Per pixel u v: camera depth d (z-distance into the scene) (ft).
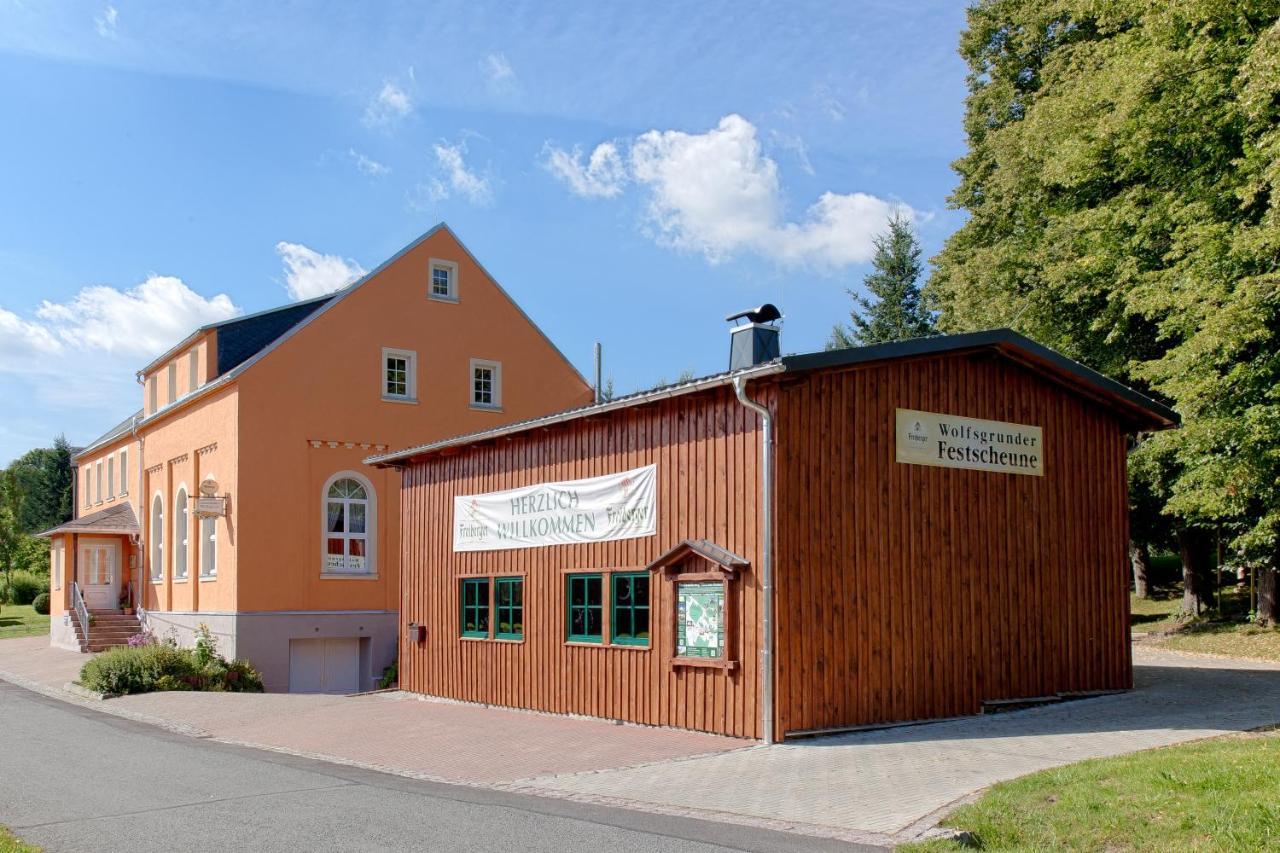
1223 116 66.69
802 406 43.24
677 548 46.01
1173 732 39.68
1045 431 51.62
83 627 105.40
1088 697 50.83
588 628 52.54
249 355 98.43
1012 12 96.94
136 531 114.83
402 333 96.43
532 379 104.06
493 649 59.93
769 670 41.57
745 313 51.80
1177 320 65.77
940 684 45.88
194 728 55.01
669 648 46.85
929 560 46.32
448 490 65.51
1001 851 24.82
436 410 97.55
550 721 51.85
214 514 88.02
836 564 43.39
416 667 67.51
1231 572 119.34
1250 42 64.18
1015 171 87.76
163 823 29.68
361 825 28.96
